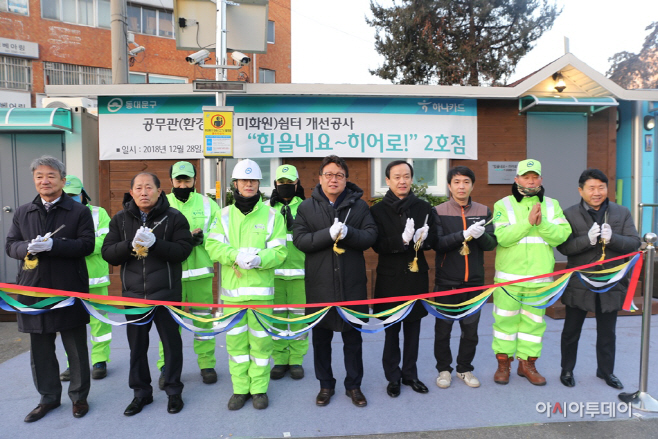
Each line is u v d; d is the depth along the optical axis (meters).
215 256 3.12
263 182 6.33
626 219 3.52
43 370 3.08
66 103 7.04
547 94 6.46
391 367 3.35
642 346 3.18
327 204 3.19
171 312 3.03
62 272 2.97
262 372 3.20
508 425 2.93
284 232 3.35
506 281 3.52
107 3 18.47
